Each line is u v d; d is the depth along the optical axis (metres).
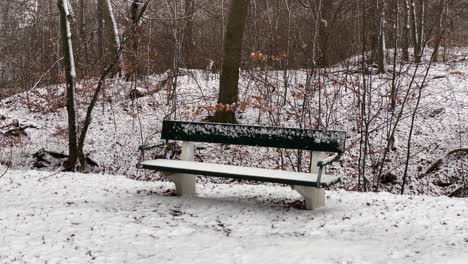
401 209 5.55
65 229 4.84
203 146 12.21
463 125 11.73
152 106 14.73
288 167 10.95
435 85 14.86
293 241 4.50
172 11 15.88
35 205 5.81
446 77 14.64
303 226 5.01
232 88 12.47
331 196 6.39
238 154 11.70
